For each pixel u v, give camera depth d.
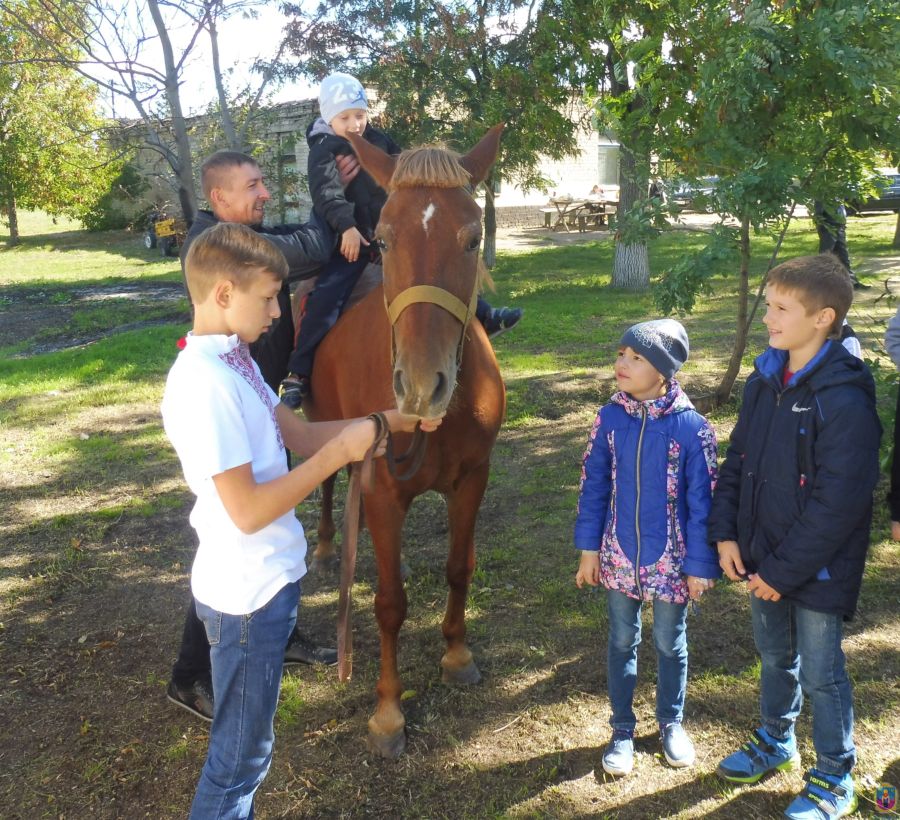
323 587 4.02
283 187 13.34
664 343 2.39
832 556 2.16
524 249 19.42
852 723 2.42
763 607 2.38
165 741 2.86
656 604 2.49
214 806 1.95
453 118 13.44
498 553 4.16
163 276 18.28
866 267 11.83
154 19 9.10
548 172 25.25
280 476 1.91
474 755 2.73
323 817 2.48
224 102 9.94
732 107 5.00
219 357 1.85
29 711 3.04
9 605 3.87
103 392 7.83
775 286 2.19
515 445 5.79
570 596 3.72
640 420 2.46
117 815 2.53
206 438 1.77
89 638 3.56
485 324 3.29
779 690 2.47
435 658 3.31
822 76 4.82
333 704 3.05
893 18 4.45
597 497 2.57
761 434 2.29
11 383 8.25
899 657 3.08
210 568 1.90
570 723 2.86
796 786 2.50
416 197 2.34
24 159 23.55
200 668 2.89
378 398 2.75
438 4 11.54
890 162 5.09
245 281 1.85
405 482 2.66
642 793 2.51
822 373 2.16
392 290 2.34
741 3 5.12
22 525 4.85
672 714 2.60
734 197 4.80
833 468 2.10
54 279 18.47
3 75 16.94
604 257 17.02
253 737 1.95
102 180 24.64
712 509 2.42
